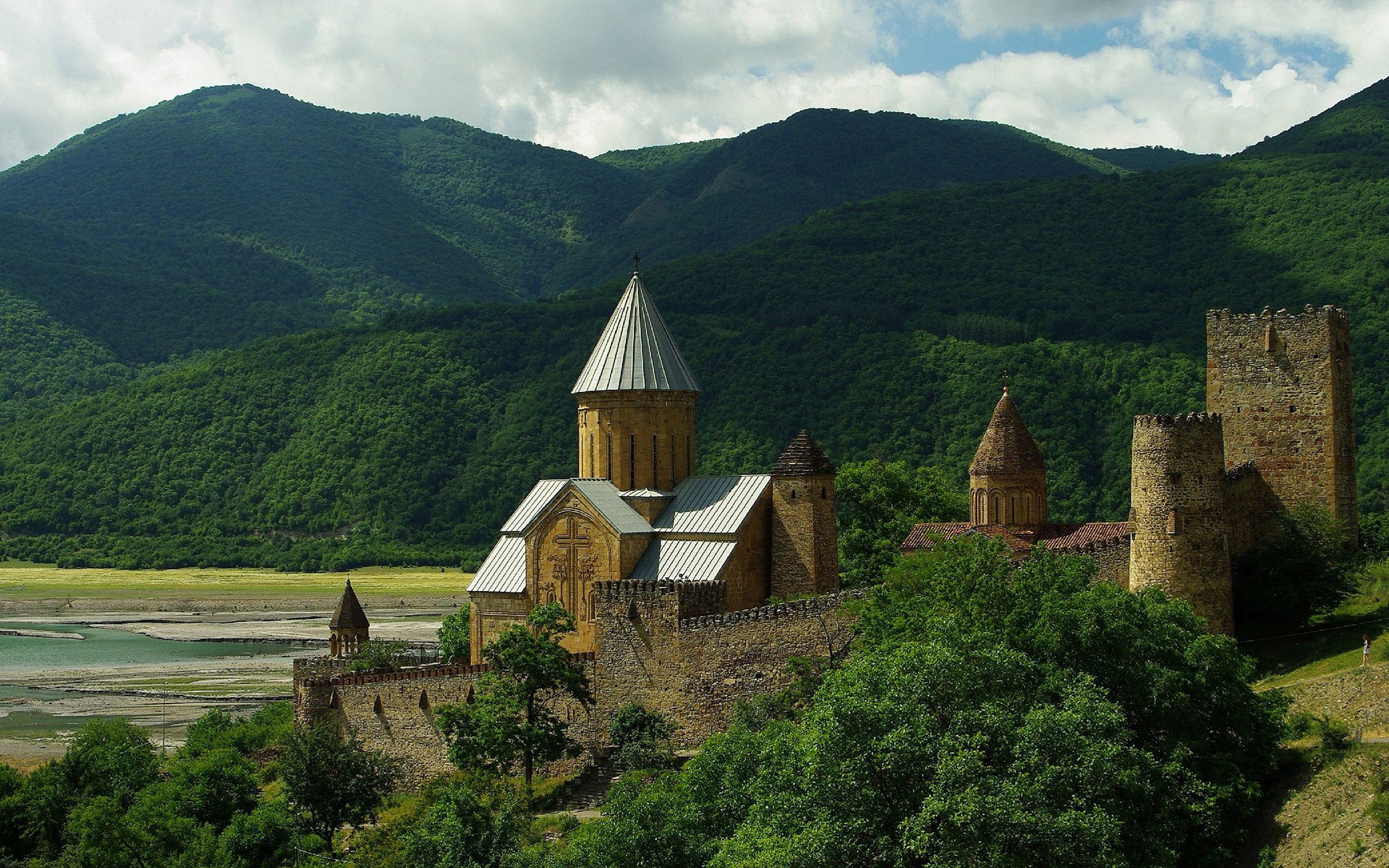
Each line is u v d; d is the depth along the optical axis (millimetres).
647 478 75062
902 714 41500
